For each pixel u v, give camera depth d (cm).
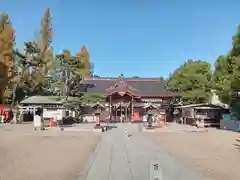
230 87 3609
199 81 5816
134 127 4103
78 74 6012
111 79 6838
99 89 6588
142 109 6097
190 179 1002
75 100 5331
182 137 2667
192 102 5850
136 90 6372
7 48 5525
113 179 992
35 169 1181
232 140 2406
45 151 1719
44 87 6531
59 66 5925
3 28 5719
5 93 5900
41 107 4978
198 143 2172
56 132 3136
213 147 1941
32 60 6044
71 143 2127
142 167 1203
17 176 1057
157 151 1705
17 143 2122
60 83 5928
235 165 1286
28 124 4466
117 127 4094
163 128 3847
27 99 5209
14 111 5012
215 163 1334
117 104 6053
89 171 1127
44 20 6575
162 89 6494
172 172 1120
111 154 1576
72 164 1290
